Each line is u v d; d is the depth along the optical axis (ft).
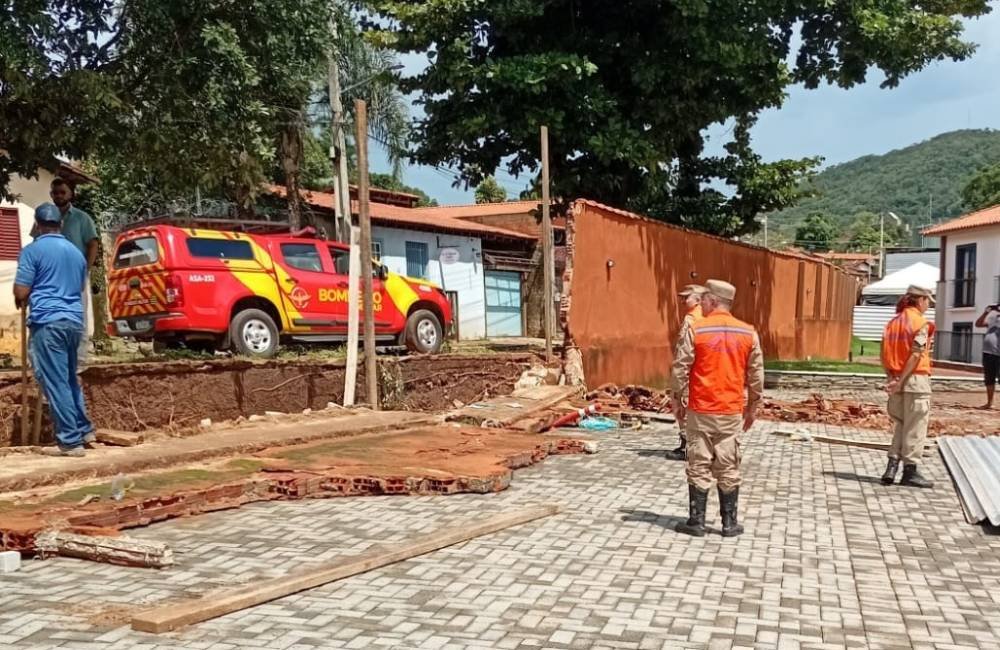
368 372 33.53
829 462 28.45
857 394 57.26
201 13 30.73
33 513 16.46
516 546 16.97
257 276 35.73
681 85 54.03
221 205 66.80
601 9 54.24
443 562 15.75
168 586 13.91
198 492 19.06
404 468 22.68
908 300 24.66
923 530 19.11
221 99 31.55
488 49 55.88
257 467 22.33
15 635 11.63
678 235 54.54
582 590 14.25
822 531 18.85
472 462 24.25
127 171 43.60
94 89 28.48
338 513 19.39
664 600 13.84
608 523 19.10
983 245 101.35
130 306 34.50
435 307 45.32
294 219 61.98
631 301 48.34
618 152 51.11
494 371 41.68
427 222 84.43
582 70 49.90
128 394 26.27
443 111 55.31
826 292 93.97
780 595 14.23
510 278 102.73
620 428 36.06
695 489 18.21
